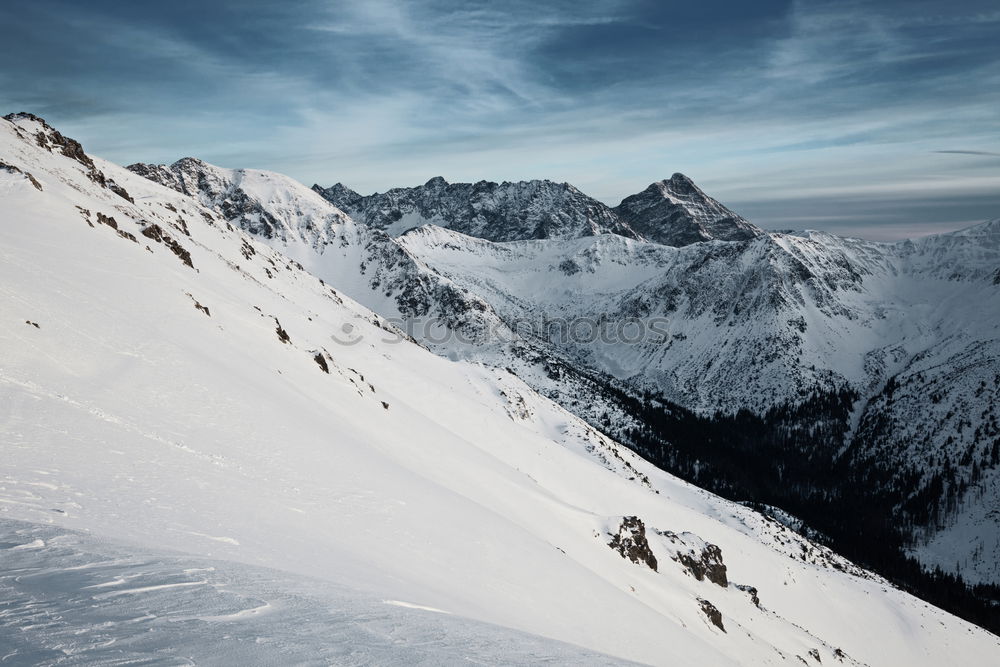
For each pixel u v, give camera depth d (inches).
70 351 1161.4
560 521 2251.5
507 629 537.3
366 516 1042.7
